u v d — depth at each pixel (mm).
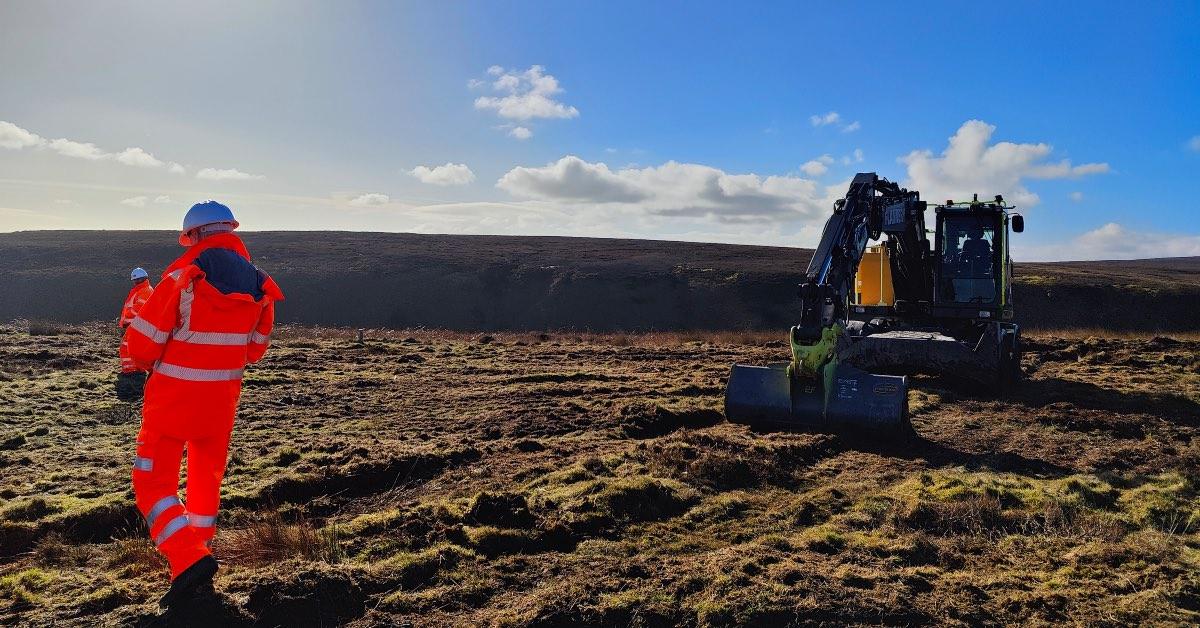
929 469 7090
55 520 5332
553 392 10992
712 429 8789
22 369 11547
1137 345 17047
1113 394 11305
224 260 4219
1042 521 5590
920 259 12656
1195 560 4805
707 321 53531
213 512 4316
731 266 66125
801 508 5762
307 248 75062
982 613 4043
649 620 3893
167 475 4074
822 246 9156
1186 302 53156
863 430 8289
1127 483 6660
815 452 7641
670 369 13938
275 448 7512
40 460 6922
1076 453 7828
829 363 8523
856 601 4031
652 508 5750
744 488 6426
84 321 50000
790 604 3957
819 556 4805
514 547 4984
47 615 3846
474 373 12977
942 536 5312
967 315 12375
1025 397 11055
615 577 4410
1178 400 10781
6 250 65812
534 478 6570
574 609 3975
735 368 9180
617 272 62344
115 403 9430
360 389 11109
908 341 11516
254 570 4383
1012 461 7391
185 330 4066
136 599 4047
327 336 19156
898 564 4730
